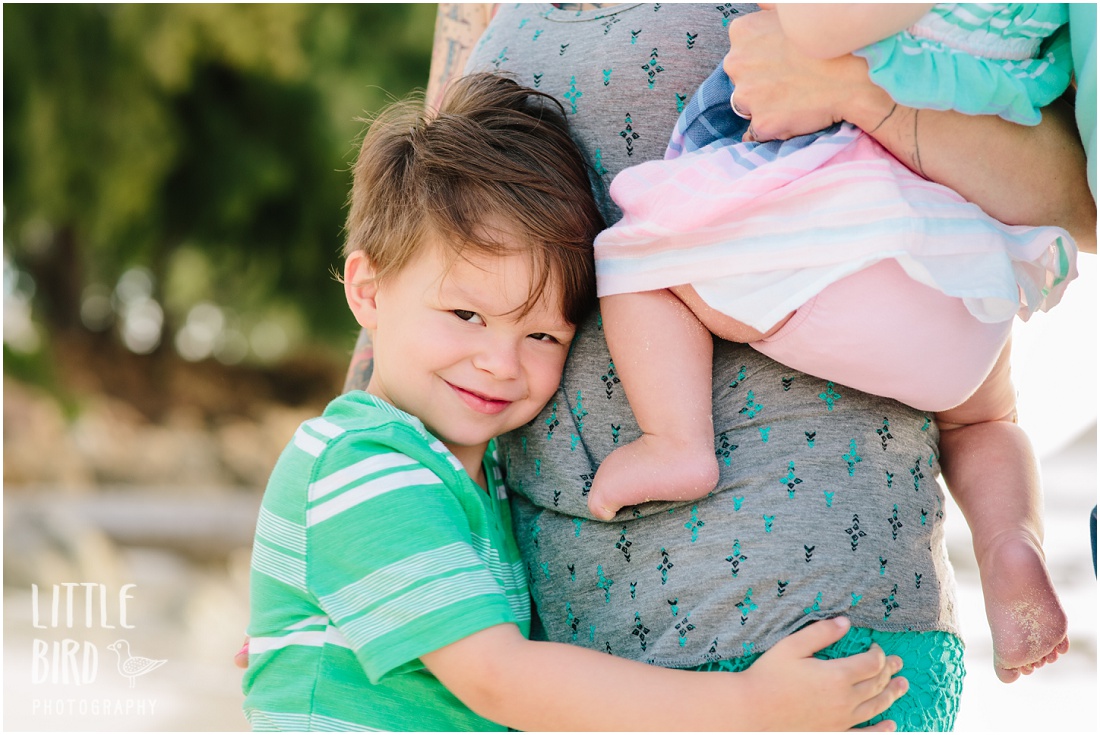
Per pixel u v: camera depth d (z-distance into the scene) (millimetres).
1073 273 1467
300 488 1534
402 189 1643
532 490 1627
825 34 1363
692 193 1454
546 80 1698
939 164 1422
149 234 10531
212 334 12125
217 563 7660
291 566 1521
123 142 9742
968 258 1384
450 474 1555
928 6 1358
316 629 1504
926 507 1506
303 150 10602
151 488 9859
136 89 9695
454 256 1561
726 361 1532
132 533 8188
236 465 10617
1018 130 1427
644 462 1477
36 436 9648
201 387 11672
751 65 1467
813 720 1335
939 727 1438
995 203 1443
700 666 1418
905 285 1376
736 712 1338
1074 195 1462
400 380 1620
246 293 11336
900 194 1369
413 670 1498
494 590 1456
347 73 10297
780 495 1441
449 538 1477
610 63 1644
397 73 10406
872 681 1358
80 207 10047
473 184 1581
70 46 9430
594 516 1528
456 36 2123
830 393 1480
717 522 1455
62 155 9680
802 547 1416
